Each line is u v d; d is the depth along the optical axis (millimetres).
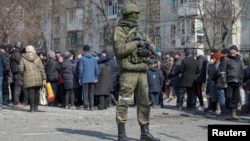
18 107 15289
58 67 16344
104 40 44781
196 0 30344
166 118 13047
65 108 15688
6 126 10570
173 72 15781
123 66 8125
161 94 16422
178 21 36938
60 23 50281
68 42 51875
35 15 36000
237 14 30188
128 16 8203
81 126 10805
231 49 12484
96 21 43594
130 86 8180
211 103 14680
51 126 10703
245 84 13750
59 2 39438
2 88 15758
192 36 34125
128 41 8086
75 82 15523
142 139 8406
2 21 32938
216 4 27234
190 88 15305
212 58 14789
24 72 13750
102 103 15398
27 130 9961
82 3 45125
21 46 15586
